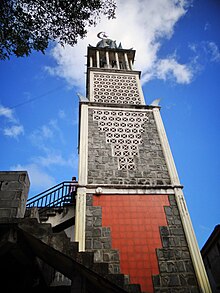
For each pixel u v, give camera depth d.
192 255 8.12
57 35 6.97
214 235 13.31
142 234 8.64
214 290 14.48
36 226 6.02
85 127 11.92
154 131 12.33
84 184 9.75
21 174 7.55
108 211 9.13
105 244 8.30
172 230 8.83
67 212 10.14
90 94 14.41
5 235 6.02
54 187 11.57
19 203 6.91
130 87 15.34
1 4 6.09
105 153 11.07
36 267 7.72
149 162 10.99
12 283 7.53
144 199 9.62
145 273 7.75
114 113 12.87
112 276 5.43
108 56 18.23
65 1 6.57
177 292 7.41
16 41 6.41
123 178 10.27
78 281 5.82
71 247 5.76
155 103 13.75
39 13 6.52
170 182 10.34
